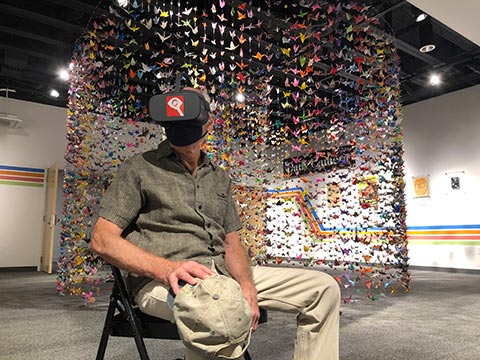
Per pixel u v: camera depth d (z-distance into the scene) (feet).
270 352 6.98
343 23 13.80
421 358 6.60
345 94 15.61
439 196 22.79
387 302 12.09
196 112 3.21
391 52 14.47
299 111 17.90
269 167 15.17
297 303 3.31
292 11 14.79
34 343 7.61
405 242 14.55
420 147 23.95
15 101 24.09
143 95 19.70
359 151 14.15
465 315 10.20
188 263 2.86
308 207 19.22
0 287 16.14
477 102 21.65
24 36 17.40
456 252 21.75
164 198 3.35
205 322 2.44
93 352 6.98
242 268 3.59
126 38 15.84
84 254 13.65
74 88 14.76
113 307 3.38
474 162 21.47
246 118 14.97
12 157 23.81
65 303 12.26
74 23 16.71
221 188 3.84
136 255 2.97
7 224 23.38
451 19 14.19
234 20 14.92
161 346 7.38
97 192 14.25
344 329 8.71
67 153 14.46
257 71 14.67
